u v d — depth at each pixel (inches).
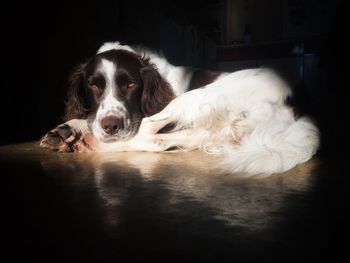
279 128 18.8
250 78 22.0
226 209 11.1
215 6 61.8
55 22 38.0
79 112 21.9
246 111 21.5
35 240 8.8
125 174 15.5
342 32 33.7
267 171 15.6
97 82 20.7
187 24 53.1
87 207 11.1
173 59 46.7
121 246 8.4
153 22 46.4
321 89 49.1
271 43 54.0
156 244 8.6
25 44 35.8
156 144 20.8
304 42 52.4
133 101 21.1
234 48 55.7
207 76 24.3
